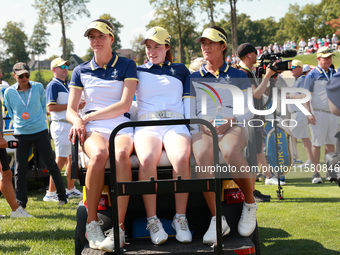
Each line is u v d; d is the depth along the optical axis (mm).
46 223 6164
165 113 4047
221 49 4121
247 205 3820
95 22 4078
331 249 4699
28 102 7004
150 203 3703
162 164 3764
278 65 4445
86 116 3934
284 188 8062
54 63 7949
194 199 3904
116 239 3242
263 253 4629
